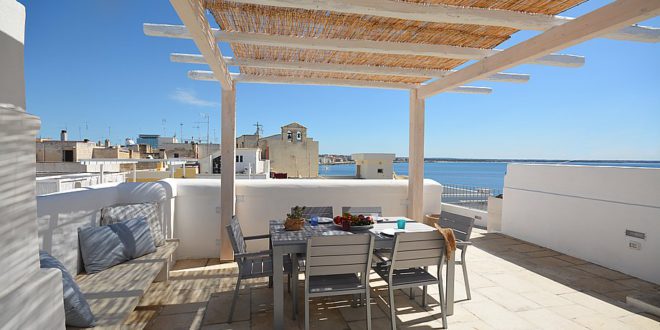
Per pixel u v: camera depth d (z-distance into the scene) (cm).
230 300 331
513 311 310
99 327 192
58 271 143
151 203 390
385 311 311
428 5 258
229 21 298
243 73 448
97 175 569
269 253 288
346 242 251
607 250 435
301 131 3241
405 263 270
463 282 383
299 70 438
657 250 378
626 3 217
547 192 527
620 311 310
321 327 279
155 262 313
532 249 521
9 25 128
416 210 524
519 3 260
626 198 412
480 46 360
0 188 110
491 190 792
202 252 474
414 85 509
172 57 367
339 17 292
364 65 421
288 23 303
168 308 312
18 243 120
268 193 492
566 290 359
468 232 342
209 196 472
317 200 507
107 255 296
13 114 118
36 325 127
